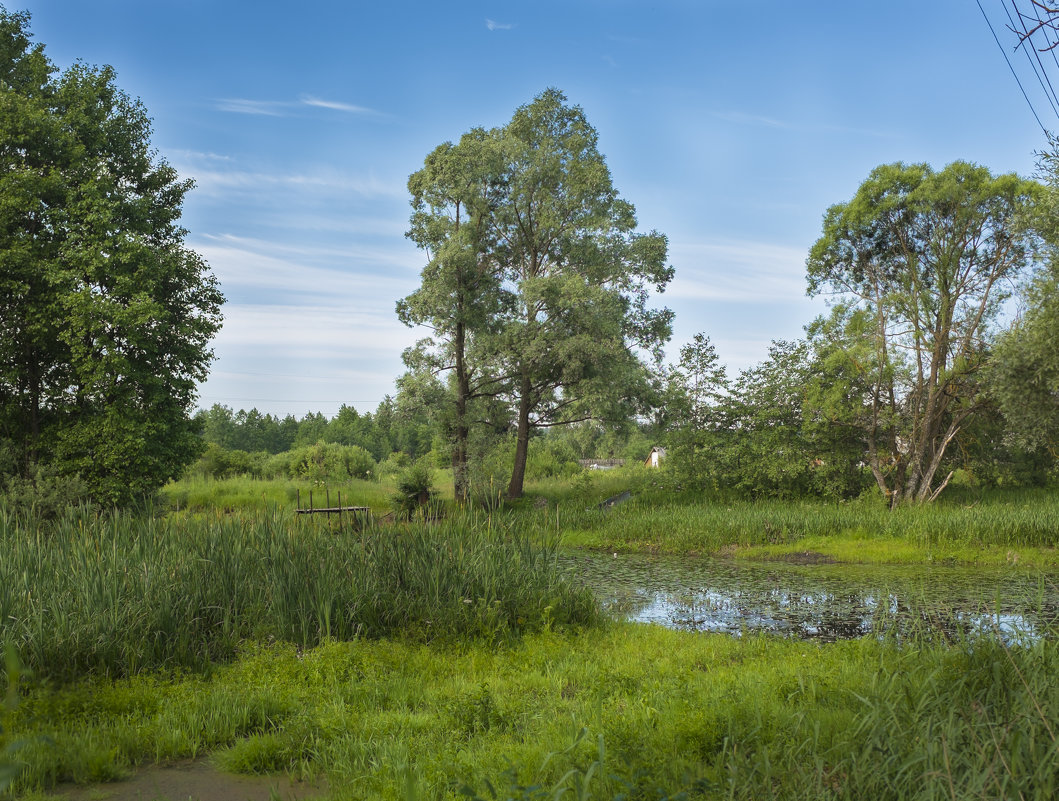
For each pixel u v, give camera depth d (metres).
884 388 28.75
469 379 33.19
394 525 13.11
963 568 18.66
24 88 24.16
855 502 27.44
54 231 23.19
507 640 10.50
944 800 4.05
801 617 13.25
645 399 32.75
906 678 6.82
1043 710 4.99
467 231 29.97
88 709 7.11
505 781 5.10
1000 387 21.59
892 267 28.67
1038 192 23.56
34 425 23.86
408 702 7.72
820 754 5.21
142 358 24.00
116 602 9.11
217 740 6.69
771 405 31.11
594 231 31.95
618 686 8.01
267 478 43.88
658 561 20.69
